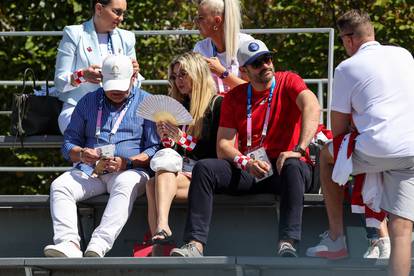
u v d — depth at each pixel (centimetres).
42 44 4625
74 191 2612
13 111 2970
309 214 2694
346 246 2503
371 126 2350
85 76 2823
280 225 2478
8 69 4603
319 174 2566
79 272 2619
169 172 2577
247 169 2519
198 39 4766
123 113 2714
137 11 4756
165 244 2545
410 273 2491
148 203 2594
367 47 2409
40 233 2745
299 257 2444
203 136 2686
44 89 3117
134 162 2655
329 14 4897
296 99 2583
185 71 2692
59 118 2912
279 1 4953
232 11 2909
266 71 2581
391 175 2359
